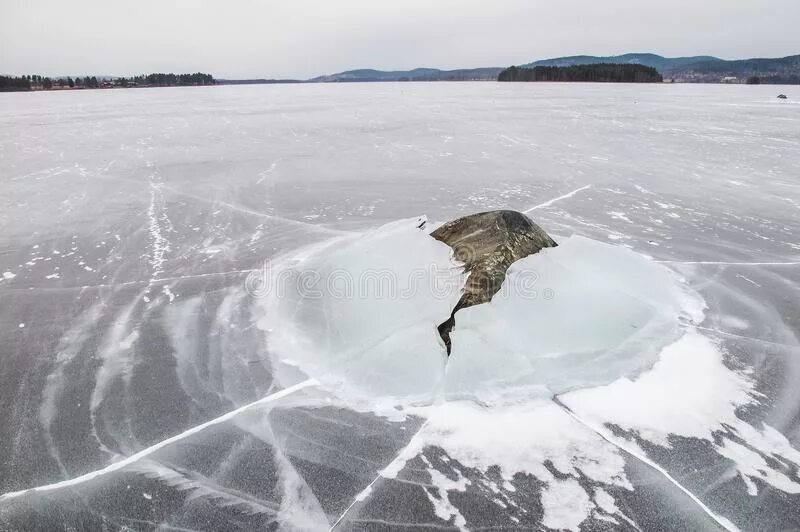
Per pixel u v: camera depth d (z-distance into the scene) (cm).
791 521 250
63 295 508
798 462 287
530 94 5012
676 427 312
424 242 499
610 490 268
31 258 607
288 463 288
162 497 266
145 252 630
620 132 1881
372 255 504
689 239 675
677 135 1784
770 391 347
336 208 839
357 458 292
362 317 418
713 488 270
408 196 922
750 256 609
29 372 379
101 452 298
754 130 1920
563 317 394
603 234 694
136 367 385
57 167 1170
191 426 320
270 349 405
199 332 435
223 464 288
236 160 1274
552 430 309
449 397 337
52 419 327
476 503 261
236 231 716
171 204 856
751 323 441
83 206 838
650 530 246
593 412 323
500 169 1178
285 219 775
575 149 1475
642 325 411
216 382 365
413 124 2142
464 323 385
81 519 254
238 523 251
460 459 289
